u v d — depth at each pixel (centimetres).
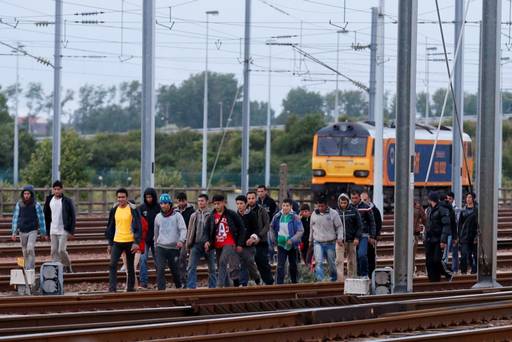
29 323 4144
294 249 6075
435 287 6053
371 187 13025
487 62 5903
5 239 8906
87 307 4778
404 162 5541
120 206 5634
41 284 5384
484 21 5906
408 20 5491
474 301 5125
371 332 4219
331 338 4069
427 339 3803
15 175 17288
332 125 13338
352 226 6100
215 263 5916
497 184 5962
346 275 6931
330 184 13275
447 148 13925
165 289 5728
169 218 5712
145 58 8012
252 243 5738
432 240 6119
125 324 4153
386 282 5588
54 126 11556
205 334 3959
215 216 5659
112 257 5625
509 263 8100
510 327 4094
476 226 6700
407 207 5547
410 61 5497
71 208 6184
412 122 5525
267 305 4762
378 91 9762
